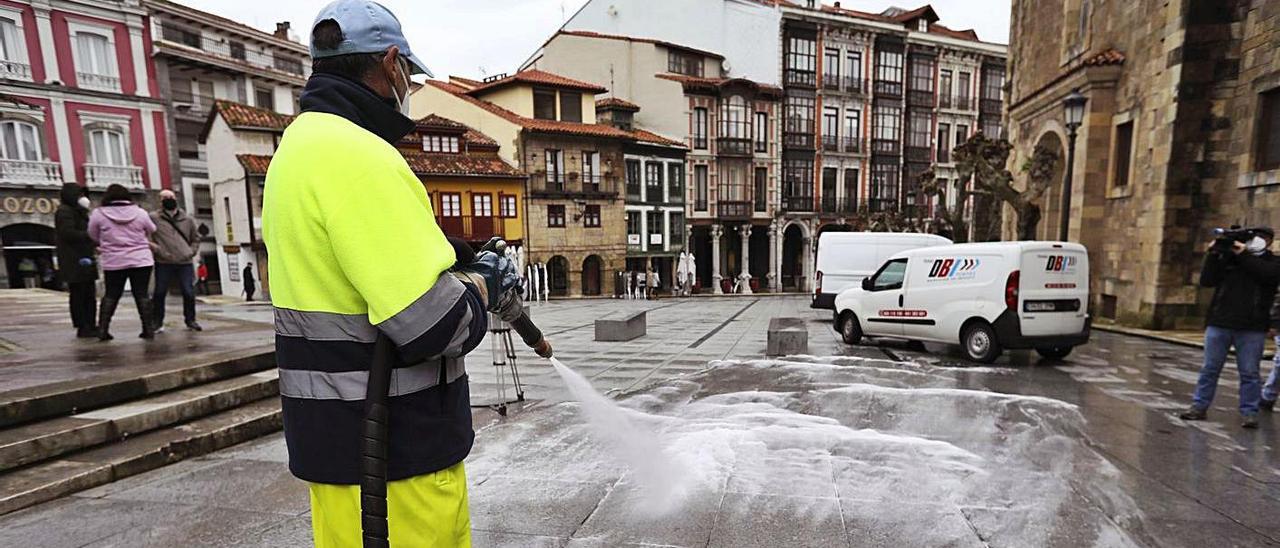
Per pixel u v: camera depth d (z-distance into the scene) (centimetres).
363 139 125
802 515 326
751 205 3725
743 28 3738
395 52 141
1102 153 1377
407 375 130
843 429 489
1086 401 597
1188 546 296
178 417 445
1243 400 505
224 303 2603
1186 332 1138
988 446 450
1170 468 404
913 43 3922
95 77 2795
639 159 3456
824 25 3756
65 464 365
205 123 3206
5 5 2545
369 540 117
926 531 309
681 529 309
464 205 3006
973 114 4141
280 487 358
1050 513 331
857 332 1012
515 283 158
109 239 645
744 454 425
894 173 3988
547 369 784
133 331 763
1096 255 1400
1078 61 1523
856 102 3866
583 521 318
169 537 296
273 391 531
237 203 2869
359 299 125
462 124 3186
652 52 3606
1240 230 500
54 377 456
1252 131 1074
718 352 954
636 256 3506
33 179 2631
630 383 692
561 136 3203
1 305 1199
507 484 369
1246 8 1086
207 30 3262
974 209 1880
